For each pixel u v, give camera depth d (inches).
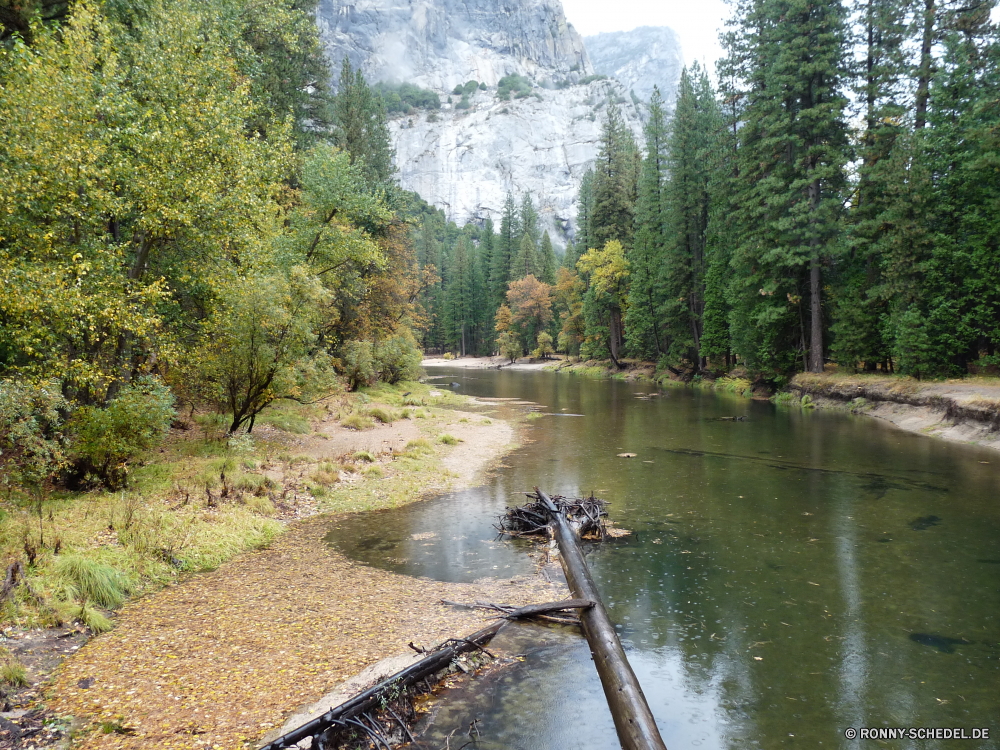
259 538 343.6
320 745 154.1
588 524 358.3
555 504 386.3
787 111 1083.9
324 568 302.8
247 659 204.2
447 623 238.1
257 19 676.1
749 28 1269.7
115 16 473.1
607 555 322.7
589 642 220.5
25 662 192.1
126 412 361.4
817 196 1053.2
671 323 1627.7
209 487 404.2
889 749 160.4
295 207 933.2
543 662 209.6
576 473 531.8
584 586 259.8
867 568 299.4
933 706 181.6
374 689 173.9
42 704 172.4
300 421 702.5
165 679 189.2
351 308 1095.6
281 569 300.0
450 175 6924.2
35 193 347.9
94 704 173.5
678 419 895.1
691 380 1546.5
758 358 1230.3
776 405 1066.1
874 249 939.3
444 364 3065.9
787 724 172.7
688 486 480.4
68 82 359.6
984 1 883.4
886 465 541.3
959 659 210.1
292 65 965.8
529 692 189.6
